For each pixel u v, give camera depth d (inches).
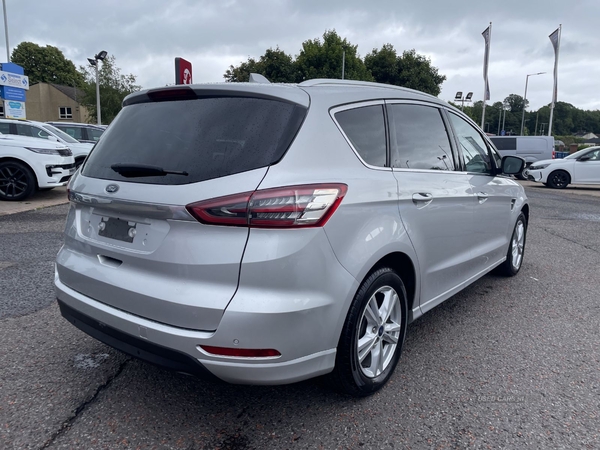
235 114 95.8
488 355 135.9
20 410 104.3
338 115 105.3
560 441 97.6
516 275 218.4
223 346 85.0
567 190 693.9
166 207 88.0
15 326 147.1
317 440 96.8
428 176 127.9
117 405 107.7
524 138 896.3
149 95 109.8
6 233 275.3
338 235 93.8
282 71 1750.7
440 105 147.9
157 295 89.3
